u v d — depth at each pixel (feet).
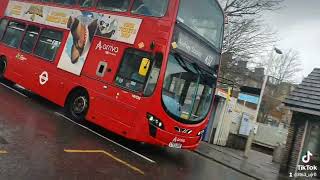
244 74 116.98
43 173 23.34
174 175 32.37
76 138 34.55
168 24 34.76
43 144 29.50
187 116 36.63
